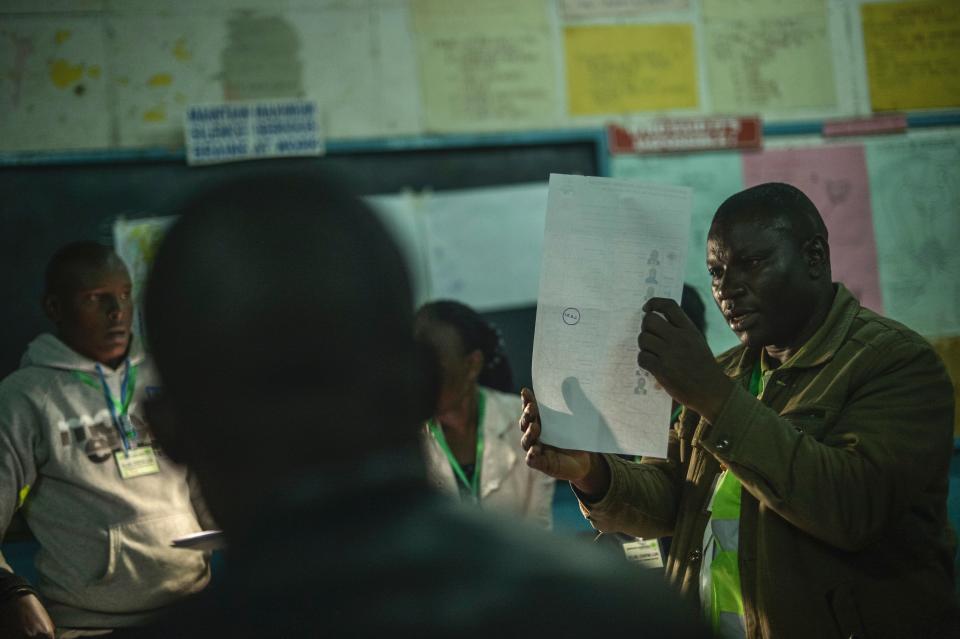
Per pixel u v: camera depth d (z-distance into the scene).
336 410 0.43
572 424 1.22
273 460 0.43
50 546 2.38
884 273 3.36
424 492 0.46
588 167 3.32
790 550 1.23
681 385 1.17
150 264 0.44
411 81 3.30
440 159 3.26
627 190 1.21
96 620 2.37
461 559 0.44
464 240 3.25
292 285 0.43
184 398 0.43
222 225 0.44
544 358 1.22
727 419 1.16
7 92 3.08
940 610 1.23
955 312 3.38
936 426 1.20
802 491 1.14
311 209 0.45
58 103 3.11
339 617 0.42
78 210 3.06
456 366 2.31
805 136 3.40
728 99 3.41
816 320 1.33
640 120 3.36
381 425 0.44
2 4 3.09
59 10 3.12
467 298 3.24
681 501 1.43
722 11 3.43
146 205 3.11
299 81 3.24
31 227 3.03
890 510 1.18
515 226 3.28
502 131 3.32
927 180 3.41
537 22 3.36
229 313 0.42
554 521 2.99
